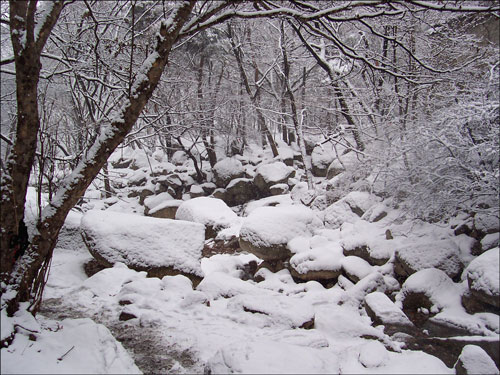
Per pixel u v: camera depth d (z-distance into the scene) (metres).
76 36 8.90
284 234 9.03
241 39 19.08
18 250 3.57
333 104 18.23
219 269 8.81
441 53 10.95
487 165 6.51
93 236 7.28
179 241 7.37
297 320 4.78
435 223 7.52
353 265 7.36
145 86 3.90
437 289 5.81
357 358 3.56
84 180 3.81
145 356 4.04
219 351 3.33
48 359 3.10
